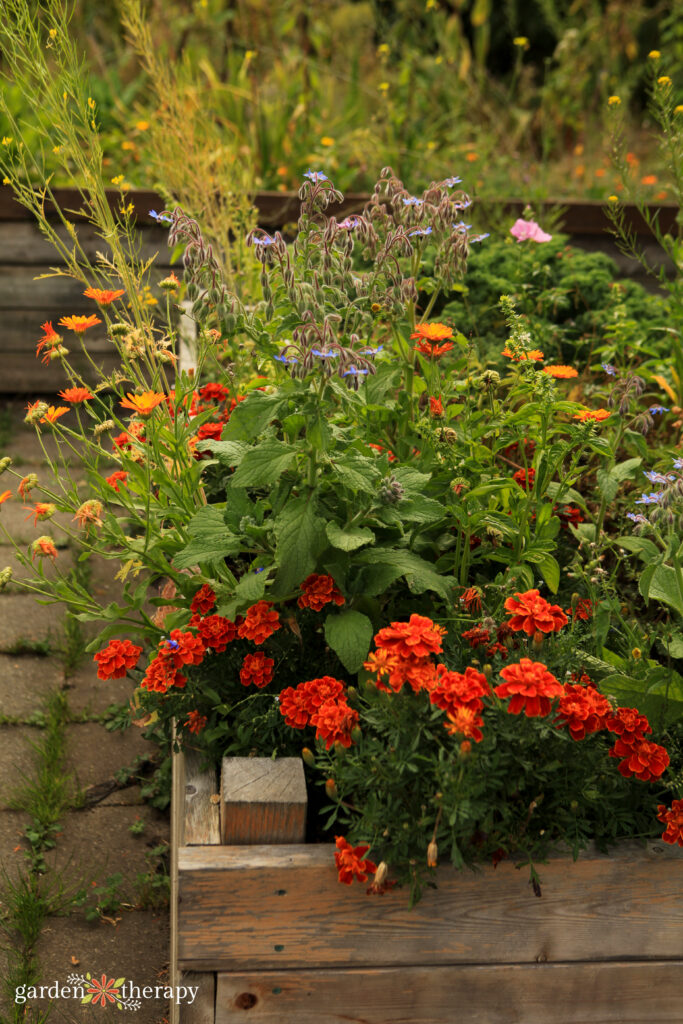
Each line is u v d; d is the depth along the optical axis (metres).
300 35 6.30
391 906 1.67
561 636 1.93
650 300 3.78
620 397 2.31
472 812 1.60
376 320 2.55
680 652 1.87
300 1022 1.73
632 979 1.80
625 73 6.96
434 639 1.67
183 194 4.06
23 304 4.87
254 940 1.66
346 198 5.06
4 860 2.48
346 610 2.00
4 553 3.74
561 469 2.32
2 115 4.80
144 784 2.77
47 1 2.58
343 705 1.70
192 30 6.22
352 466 1.86
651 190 4.96
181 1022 1.69
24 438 4.59
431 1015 1.77
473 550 2.28
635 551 2.15
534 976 1.77
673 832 1.70
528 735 1.66
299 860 1.63
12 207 4.71
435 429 2.19
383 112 5.85
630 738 1.72
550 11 7.02
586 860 1.71
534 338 3.48
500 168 5.66
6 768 2.78
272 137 5.41
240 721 1.98
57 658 3.27
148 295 3.13
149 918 2.38
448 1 7.86
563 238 4.07
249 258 3.82
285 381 1.95
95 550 2.14
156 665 1.91
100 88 5.96
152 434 2.14
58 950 2.26
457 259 2.19
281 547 1.84
